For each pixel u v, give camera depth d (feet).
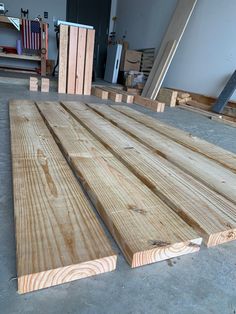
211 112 10.13
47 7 18.24
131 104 10.07
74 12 18.83
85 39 10.77
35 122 5.16
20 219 2.12
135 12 17.12
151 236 2.07
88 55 11.06
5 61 18.15
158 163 3.63
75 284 1.75
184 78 13.03
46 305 1.58
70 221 2.16
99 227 2.13
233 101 10.13
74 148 3.85
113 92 10.75
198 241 2.15
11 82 12.19
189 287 1.83
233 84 9.87
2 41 17.88
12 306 1.55
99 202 2.49
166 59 12.03
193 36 12.27
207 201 2.72
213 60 11.34
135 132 5.19
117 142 4.36
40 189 2.62
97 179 2.93
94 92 11.68
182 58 13.04
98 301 1.64
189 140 5.14
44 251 1.80
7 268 1.80
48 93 10.55
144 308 1.64
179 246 2.06
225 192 3.00
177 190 2.89
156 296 1.73
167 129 5.84
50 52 19.04
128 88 13.56
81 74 11.21
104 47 20.08
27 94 9.66
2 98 8.25
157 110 9.31
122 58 16.33
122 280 1.82
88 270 1.79
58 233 2.00
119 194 2.66
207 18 11.45
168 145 4.58
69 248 1.86
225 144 5.77
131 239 2.02
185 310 1.66
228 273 2.00
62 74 10.88
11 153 3.58
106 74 17.67
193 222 2.35
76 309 1.58
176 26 12.33
